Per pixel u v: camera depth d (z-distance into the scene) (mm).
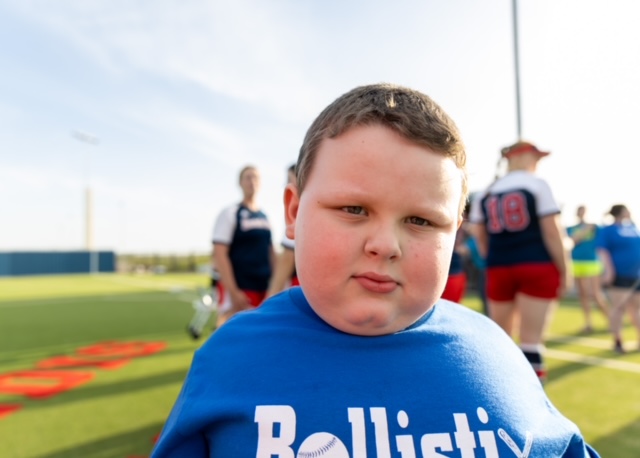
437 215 640
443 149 654
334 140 654
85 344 5539
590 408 2975
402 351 708
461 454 641
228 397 667
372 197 610
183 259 33562
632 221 4812
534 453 686
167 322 7473
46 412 3066
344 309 644
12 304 10344
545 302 2744
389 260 621
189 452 700
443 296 2984
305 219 671
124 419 2938
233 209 3385
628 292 4668
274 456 618
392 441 633
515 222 2797
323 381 669
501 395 716
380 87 716
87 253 32031
